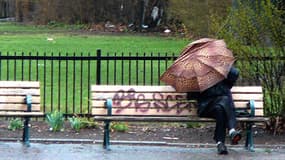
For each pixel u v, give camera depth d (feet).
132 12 189.06
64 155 33.81
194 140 38.40
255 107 36.68
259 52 39.17
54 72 75.41
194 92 35.47
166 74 35.91
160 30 180.96
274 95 39.65
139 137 39.04
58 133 39.45
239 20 39.27
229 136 35.27
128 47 119.75
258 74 39.60
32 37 146.51
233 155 34.45
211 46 35.86
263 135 39.50
